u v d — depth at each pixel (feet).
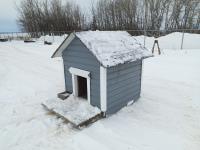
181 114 12.28
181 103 13.84
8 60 31.81
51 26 88.48
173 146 9.18
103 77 10.73
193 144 9.29
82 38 11.12
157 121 11.48
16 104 14.58
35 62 29.63
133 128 10.77
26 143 9.80
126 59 11.32
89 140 9.77
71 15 87.61
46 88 18.01
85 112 11.78
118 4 75.25
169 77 19.77
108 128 10.78
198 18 68.33
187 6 69.05
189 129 10.58
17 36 83.61
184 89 16.44
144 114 12.37
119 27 77.00
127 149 9.02
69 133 10.50
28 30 96.07
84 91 14.53
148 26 73.15
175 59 27.86
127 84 12.93
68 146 9.43
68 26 86.74
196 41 39.09
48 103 13.41
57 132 10.64
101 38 12.27
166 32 58.23
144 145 9.29
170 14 73.56
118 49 12.00
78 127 10.71
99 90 11.57
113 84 11.64
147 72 21.84
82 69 12.36
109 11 78.69
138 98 14.79
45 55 36.06
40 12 89.86
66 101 13.51
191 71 21.47
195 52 31.73
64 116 11.48
